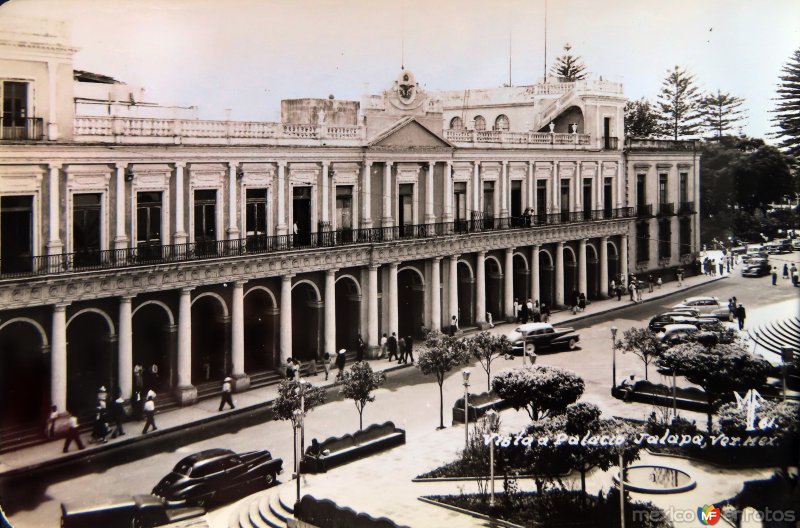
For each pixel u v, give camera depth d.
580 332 52.09
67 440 31.14
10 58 32.06
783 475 25.84
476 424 30.39
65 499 27.14
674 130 71.94
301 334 44.28
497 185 54.12
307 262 42.06
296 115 46.59
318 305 43.38
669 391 34.84
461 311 53.06
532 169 56.44
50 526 25.28
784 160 60.78
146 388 36.81
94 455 31.30
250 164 39.97
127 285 34.84
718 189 68.38
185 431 34.06
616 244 64.62
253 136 40.09
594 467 27.59
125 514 25.38
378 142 45.69
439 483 27.14
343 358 40.91
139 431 33.56
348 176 44.91
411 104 47.62
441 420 33.97
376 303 45.69
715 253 69.12
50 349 32.78
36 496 27.56
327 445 29.66
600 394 36.97
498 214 54.38
